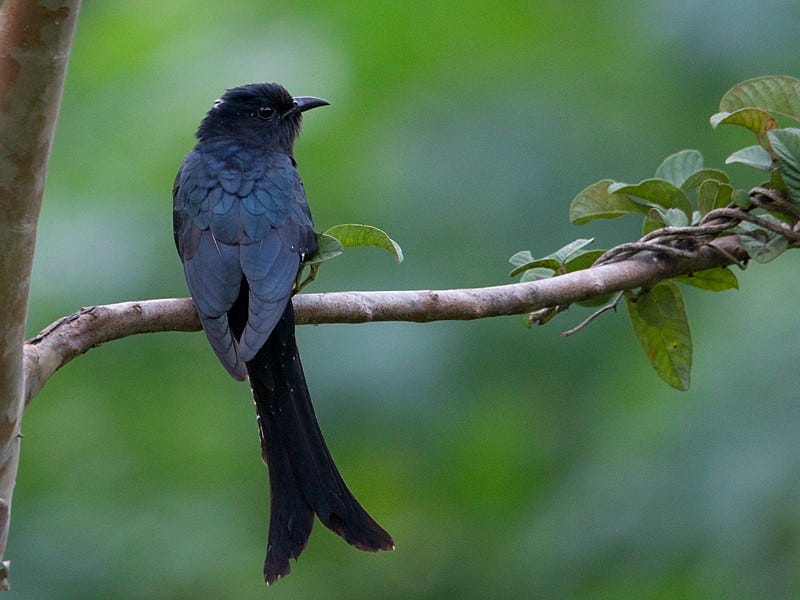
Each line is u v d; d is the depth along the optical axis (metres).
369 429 11.42
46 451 12.41
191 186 8.20
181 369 12.42
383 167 12.12
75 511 12.16
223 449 12.59
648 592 10.59
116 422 12.48
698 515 10.36
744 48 11.80
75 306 11.40
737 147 12.38
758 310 11.27
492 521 12.93
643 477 10.93
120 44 13.33
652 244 7.36
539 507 12.20
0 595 11.46
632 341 12.04
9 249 5.38
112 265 11.56
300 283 7.74
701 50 12.00
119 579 11.80
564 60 12.74
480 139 12.16
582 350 12.00
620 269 7.34
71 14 5.06
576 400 12.09
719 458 10.41
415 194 11.96
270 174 8.27
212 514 12.26
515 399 11.95
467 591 12.77
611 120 12.34
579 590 11.11
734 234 7.32
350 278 11.64
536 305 7.14
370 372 11.39
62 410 12.42
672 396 11.29
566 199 11.88
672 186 7.53
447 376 11.58
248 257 7.59
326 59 12.67
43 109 5.19
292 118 9.92
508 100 12.38
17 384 5.70
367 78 12.59
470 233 11.79
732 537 10.09
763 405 10.41
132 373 12.38
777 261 11.59
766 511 9.99
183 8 13.41
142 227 11.78
